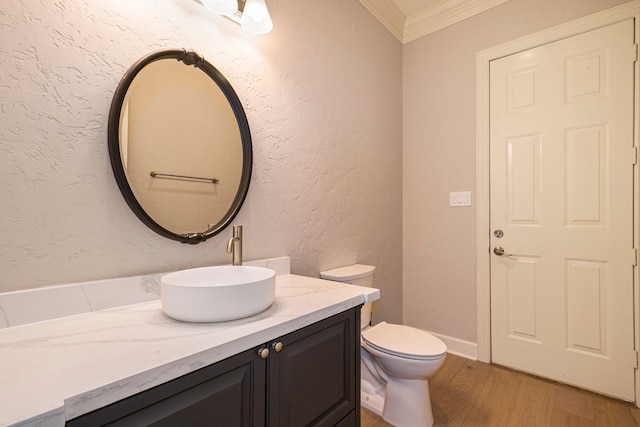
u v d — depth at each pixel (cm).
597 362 179
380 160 232
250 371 77
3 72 79
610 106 175
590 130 181
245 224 138
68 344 70
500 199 212
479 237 220
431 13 237
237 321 85
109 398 53
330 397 101
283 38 155
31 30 83
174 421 62
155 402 60
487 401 171
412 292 255
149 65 105
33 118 83
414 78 254
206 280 110
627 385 170
